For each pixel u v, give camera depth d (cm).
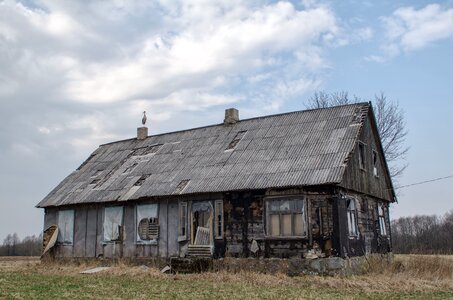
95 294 1399
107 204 2556
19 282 1733
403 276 1809
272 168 2102
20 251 6894
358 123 2197
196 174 2334
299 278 1753
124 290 1491
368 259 2084
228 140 2545
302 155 2109
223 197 2127
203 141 2673
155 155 2775
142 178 2558
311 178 1922
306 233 1889
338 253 1833
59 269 2350
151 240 2333
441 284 1652
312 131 2273
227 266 2033
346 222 1961
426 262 2033
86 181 2867
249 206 2048
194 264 1994
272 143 2317
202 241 2155
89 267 2395
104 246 2523
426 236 6494
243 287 1566
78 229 2667
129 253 2409
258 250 1986
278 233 1958
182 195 2241
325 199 1897
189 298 1320
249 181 2072
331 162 1980
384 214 2588
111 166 2928
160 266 2272
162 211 2330
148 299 1302
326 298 1323
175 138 2884
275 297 1338
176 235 2253
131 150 3039
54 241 2712
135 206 2438
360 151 2298
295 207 1941
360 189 2177
